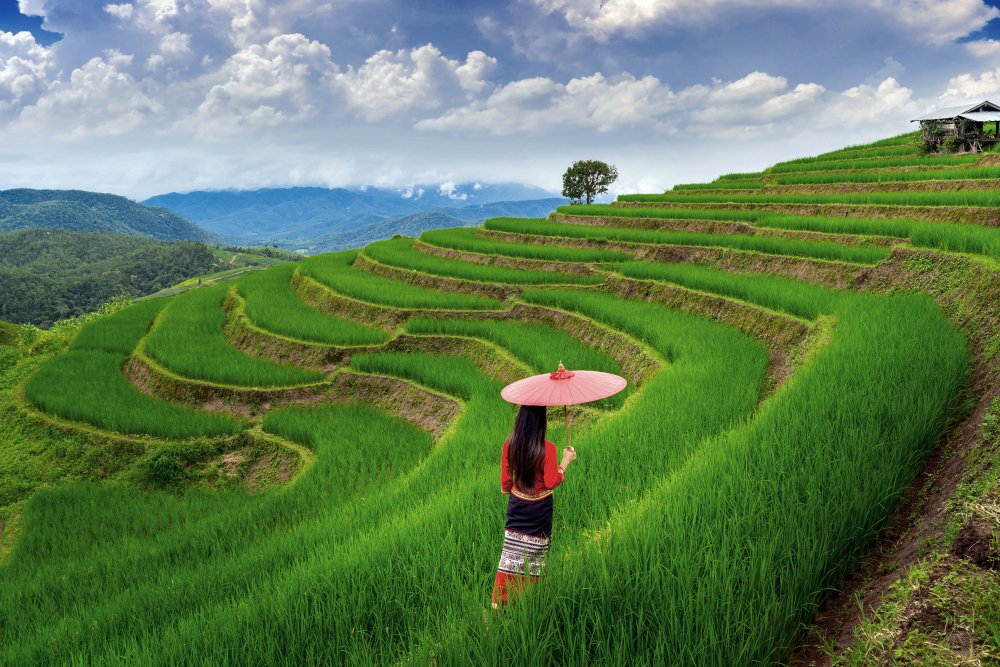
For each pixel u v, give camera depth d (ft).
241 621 19.36
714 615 13.64
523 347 63.62
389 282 101.71
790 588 14.51
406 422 60.34
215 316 101.09
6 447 63.10
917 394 24.90
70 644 25.48
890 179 111.96
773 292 55.36
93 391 73.05
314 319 88.12
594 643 13.84
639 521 18.15
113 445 60.64
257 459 57.77
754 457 22.39
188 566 37.14
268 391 68.23
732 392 36.58
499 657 13.62
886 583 14.97
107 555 42.42
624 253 94.02
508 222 140.05
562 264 94.02
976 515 14.06
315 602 18.92
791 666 13.65
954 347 30.09
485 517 24.29
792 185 127.03
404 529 24.48
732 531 16.88
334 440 56.75
